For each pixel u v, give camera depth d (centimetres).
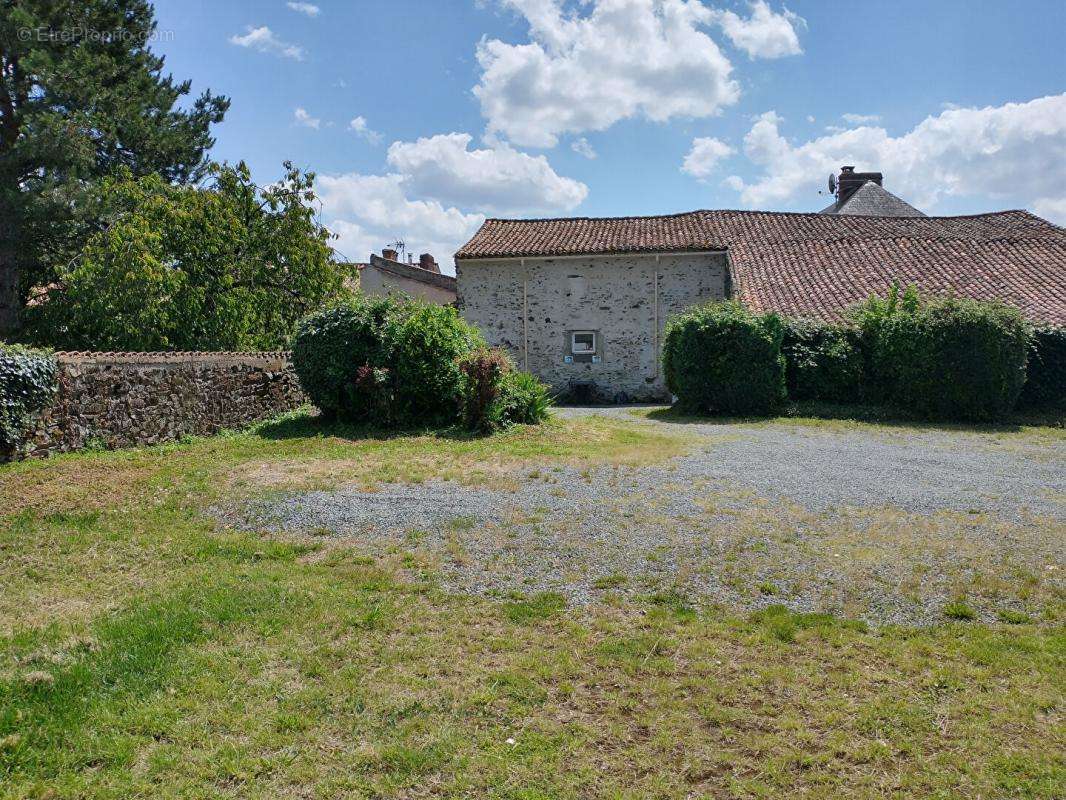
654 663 360
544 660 362
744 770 279
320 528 578
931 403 1367
